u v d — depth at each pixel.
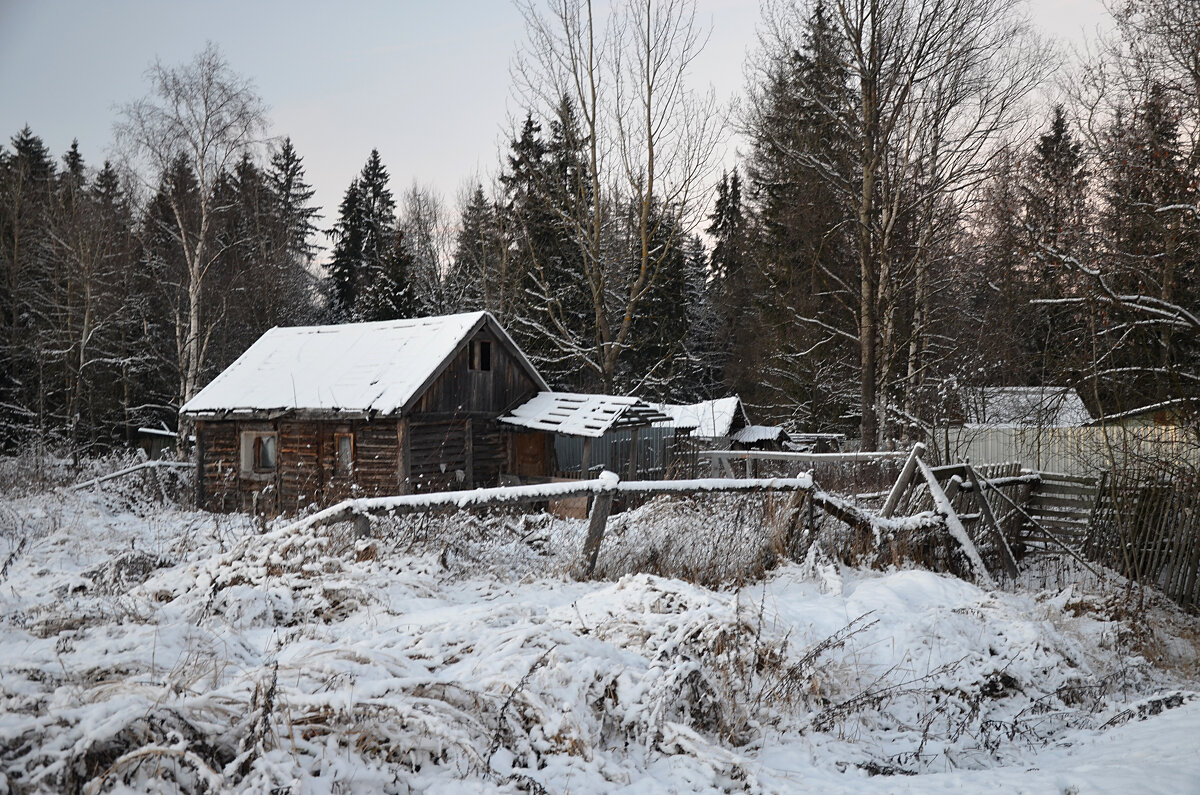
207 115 27.62
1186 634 10.43
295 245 54.72
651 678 4.93
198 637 4.94
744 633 5.79
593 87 26.98
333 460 20.44
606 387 27.27
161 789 3.46
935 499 11.41
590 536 8.59
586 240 28.02
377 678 4.38
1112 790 3.98
